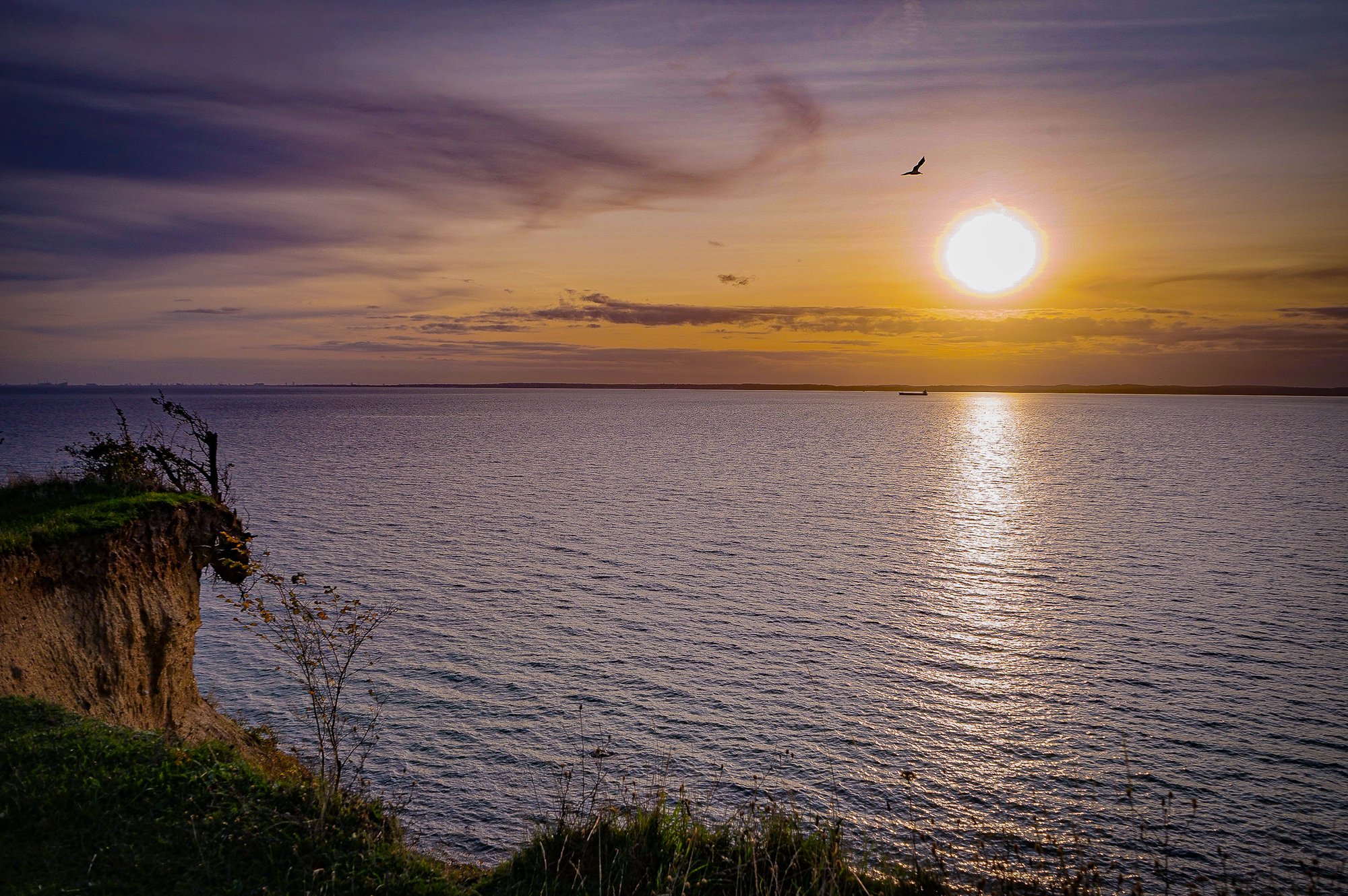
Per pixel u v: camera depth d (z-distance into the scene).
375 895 8.23
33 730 10.09
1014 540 58.75
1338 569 49.34
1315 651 34.28
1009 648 34.56
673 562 49.69
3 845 7.74
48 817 8.22
